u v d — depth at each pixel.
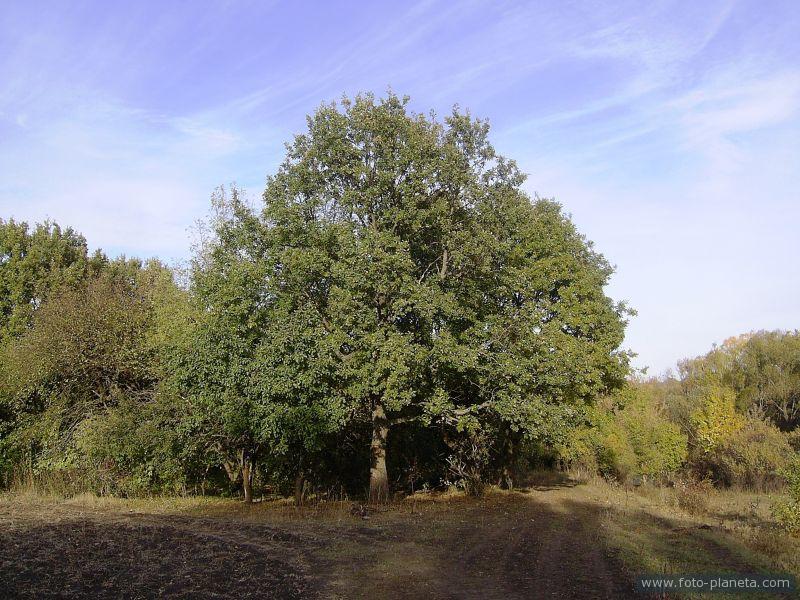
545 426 18.30
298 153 19.06
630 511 18.11
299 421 16.56
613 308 26.14
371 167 18.59
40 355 20.22
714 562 10.84
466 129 19.33
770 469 27.14
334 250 17.81
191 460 19.39
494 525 14.91
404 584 8.95
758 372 47.22
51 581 7.99
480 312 20.41
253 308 17.50
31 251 32.44
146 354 21.23
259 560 9.96
